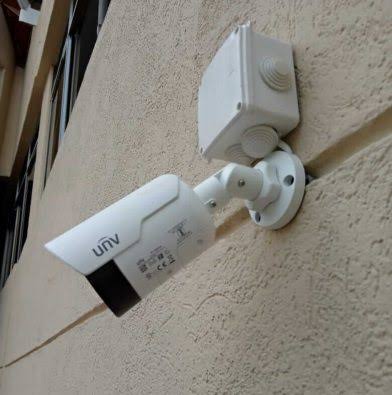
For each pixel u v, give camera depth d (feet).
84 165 4.70
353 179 1.18
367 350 1.07
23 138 13.87
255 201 1.41
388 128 1.13
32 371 6.66
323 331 1.20
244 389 1.51
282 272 1.39
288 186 1.36
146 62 3.10
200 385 1.81
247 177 1.38
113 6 4.35
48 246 1.28
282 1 1.56
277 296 1.40
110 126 3.83
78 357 3.94
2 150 16.67
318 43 1.36
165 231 1.31
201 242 1.36
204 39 2.20
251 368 1.48
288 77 1.38
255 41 1.39
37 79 11.41
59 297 5.16
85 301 3.92
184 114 2.35
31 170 13.37
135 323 2.70
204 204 1.39
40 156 10.19
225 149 1.47
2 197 17.11
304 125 1.37
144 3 3.31
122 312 1.30
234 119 1.34
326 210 1.24
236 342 1.60
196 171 2.12
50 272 6.12
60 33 9.71
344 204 1.19
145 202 1.34
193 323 1.96
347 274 1.16
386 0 1.15
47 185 8.02
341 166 1.22
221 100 1.42
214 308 1.80
